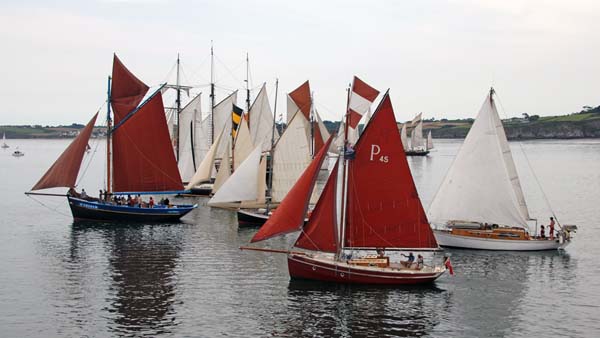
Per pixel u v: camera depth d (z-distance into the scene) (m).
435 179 162.25
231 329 40.72
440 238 65.75
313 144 137.12
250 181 81.75
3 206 100.88
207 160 111.25
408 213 52.00
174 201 106.75
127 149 84.44
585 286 51.19
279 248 64.62
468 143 64.75
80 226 78.81
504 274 54.72
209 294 47.97
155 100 84.69
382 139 51.34
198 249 64.25
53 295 47.59
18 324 41.34
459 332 40.72
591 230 78.75
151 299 46.72
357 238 52.06
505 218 64.69
